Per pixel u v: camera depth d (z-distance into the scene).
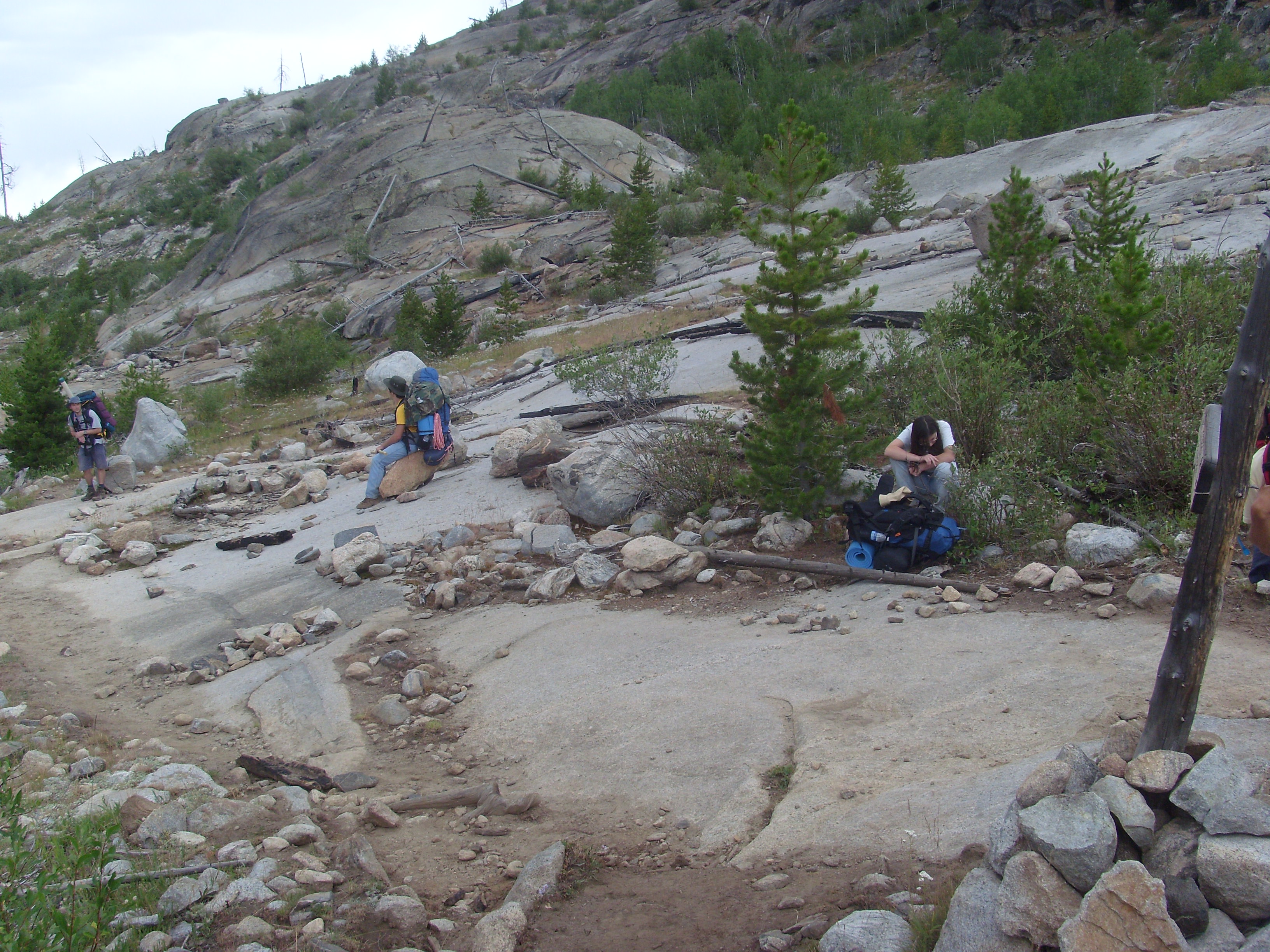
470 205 50.00
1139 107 55.72
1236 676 3.91
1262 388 2.28
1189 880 2.19
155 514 12.06
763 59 87.81
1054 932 2.21
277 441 16.73
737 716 4.63
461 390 18.47
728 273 25.58
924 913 2.65
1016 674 4.41
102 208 123.94
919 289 15.13
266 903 3.46
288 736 5.65
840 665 4.93
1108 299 7.36
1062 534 6.09
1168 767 2.35
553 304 32.28
